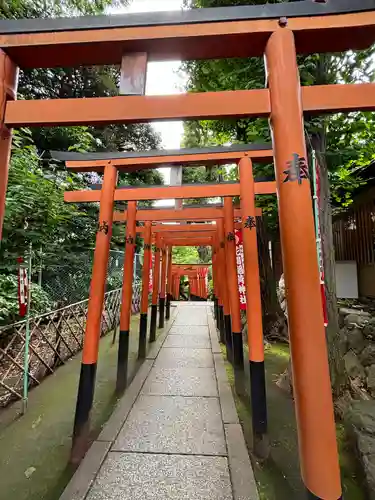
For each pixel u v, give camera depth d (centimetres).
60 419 291
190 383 369
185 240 836
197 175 1063
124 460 216
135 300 970
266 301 610
